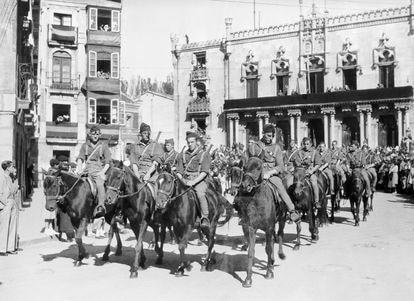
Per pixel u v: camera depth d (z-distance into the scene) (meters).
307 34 48.03
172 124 62.06
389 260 11.38
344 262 11.20
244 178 9.26
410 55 43.19
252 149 10.14
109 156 11.73
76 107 43.78
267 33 50.28
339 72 46.44
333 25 46.62
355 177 16.97
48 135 42.53
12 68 19.75
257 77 50.75
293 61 48.97
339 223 17.72
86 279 9.93
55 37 42.72
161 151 11.62
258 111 49.06
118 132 44.16
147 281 9.71
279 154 10.56
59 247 13.85
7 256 12.51
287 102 47.44
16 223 13.05
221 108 52.91
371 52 44.94
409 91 41.59
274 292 8.78
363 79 45.25
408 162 29.30
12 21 19.83
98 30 43.84
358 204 16.98
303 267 10.73
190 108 54.34
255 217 9.34
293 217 10.59
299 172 12.98
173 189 9.80
